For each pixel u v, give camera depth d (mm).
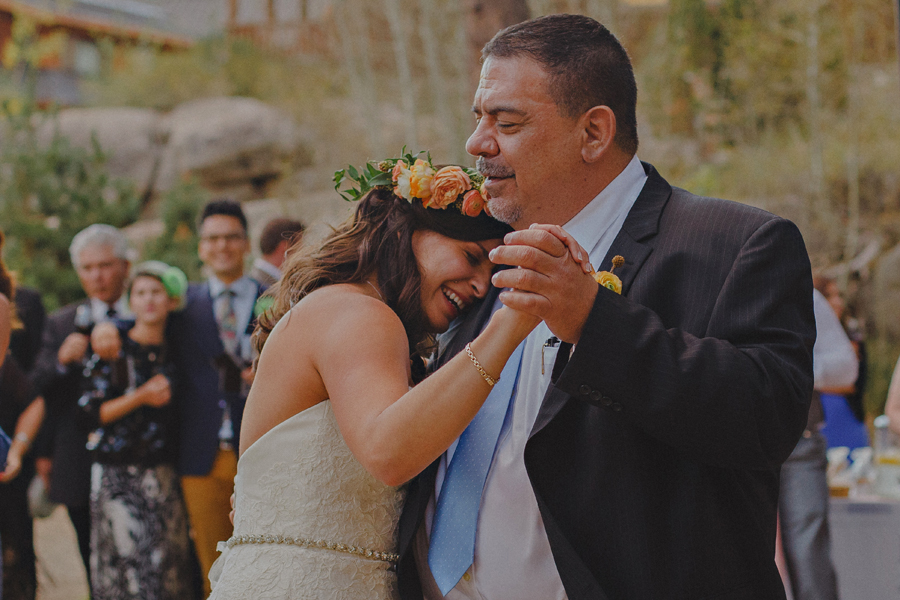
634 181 1643
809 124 11805
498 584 1577
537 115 1536
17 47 17016
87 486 4121
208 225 4000
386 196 1810
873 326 10211
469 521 1599
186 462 3793
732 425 1327
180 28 23016
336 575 1633
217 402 3844
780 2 11766
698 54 12008
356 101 13969
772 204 11156
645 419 1347
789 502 3611
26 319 4469
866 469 4039
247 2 18891
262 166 14086
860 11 11844
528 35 1556
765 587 1484
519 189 1601
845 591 3555
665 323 1489
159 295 3803
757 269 1438
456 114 11055
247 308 3959
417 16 12219
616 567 1451
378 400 1469
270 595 1614
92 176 9828
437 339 1919
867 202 11375
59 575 5297
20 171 9359
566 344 1503
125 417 3723
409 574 1684
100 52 19328
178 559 3797
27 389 3928
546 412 1491
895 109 11828
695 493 1452
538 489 1480
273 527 1657
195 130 14227
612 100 1562
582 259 1355
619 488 1457
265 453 1668
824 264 4793
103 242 4117
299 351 1643
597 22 1587
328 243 1780
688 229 1530
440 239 1758
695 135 12367
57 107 10188
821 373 3643
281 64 15977
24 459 4117
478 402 1387
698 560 1440
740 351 1374
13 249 8906
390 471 1410
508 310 1389
